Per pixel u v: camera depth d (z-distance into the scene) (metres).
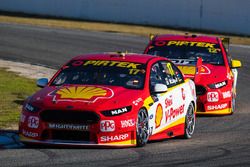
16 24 118.44
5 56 82.94
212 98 50.62
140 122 35.44
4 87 57.66
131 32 117.12
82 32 112.88
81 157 32.03
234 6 122.00
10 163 30.20
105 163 30.62
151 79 38.44
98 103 34.31
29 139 34.53
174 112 39.66
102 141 34.03
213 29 124.31
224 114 51.88
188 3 125.69
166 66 41.28
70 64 39.56
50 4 134.62
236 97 63.50
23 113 34.97
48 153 33.12
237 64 54.84
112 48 94.94
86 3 132.62
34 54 86.25
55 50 90.69
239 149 36.28
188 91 42.34
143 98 36.19
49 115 34.16
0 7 138.12
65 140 34.22
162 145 37.19
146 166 30.27
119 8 131.00
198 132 43.94
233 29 122.69
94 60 39.75
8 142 36.75
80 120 33.88
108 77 37.91
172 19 127.56
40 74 69.25
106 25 126.38
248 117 51.47
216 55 54.53
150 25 129.38
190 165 30.92
